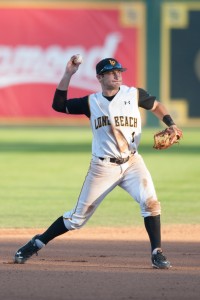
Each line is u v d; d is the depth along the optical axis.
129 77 98.31
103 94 23.72
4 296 20.05
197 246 29.45
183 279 22.31
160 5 97.69
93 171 23.89
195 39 97.75
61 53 97.31
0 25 96.56
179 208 41.03
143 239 31.30
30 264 24.81
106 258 26.31
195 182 52.19
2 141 83.50
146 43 98.00
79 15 97.56
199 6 97.50
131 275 22.86
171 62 98.00
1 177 55.16
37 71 97.00
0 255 26.95
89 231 33.44
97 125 23.61
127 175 23.94
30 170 59.34
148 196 23.62
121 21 98.00
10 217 37.78
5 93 96.81
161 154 72.38
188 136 90.38
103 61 23.42
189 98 98.12
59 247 28.97
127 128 23.52
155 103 23.94
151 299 19.80
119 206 42.34
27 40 96.81
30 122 97.38
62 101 23.86
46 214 38.78
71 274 23.00
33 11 96.75
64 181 53.00
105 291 20.67
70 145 79.38
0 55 96.56
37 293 20.41
